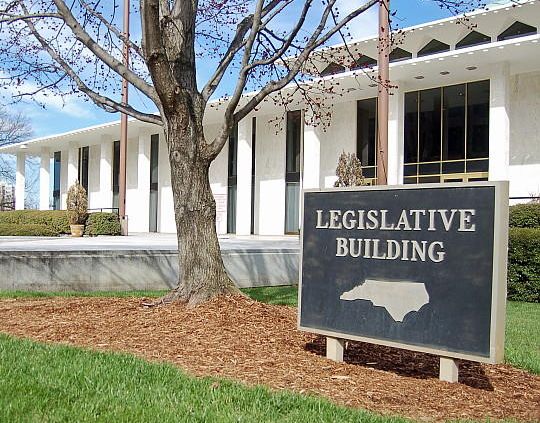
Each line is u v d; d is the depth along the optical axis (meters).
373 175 28.58
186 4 7.76
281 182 32.94
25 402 4.24
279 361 5.64
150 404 4.29
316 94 22.00
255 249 13.70
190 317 7.09
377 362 6.00
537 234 12.22
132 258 12.15
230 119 7.67
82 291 11.56
